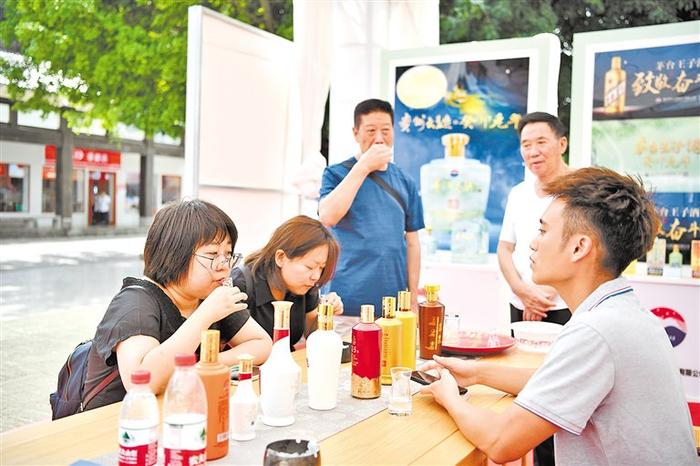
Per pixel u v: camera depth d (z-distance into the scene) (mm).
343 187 2848
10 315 7344
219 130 3816
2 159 17266
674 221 3520
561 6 7660
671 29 3479
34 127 17016
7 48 10039
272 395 1405
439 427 1445
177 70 8539
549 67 3791
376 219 2953
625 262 1348
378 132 2969
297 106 4422
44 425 1386
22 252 14609
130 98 9156
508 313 3928
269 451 1094
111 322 1566
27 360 5422
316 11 4164
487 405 1629
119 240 18484
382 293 2959
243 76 3971
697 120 3469
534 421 1273
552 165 3104
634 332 1275
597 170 1404
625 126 3613
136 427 1067
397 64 4141
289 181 4492
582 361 1265
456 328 2340
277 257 2061
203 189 3730
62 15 8828
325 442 1330
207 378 1191
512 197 3361
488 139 3949
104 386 1628
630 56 3576
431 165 4078
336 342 1534
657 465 1262
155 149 20172
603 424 1281
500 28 7535
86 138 18312
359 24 4152
